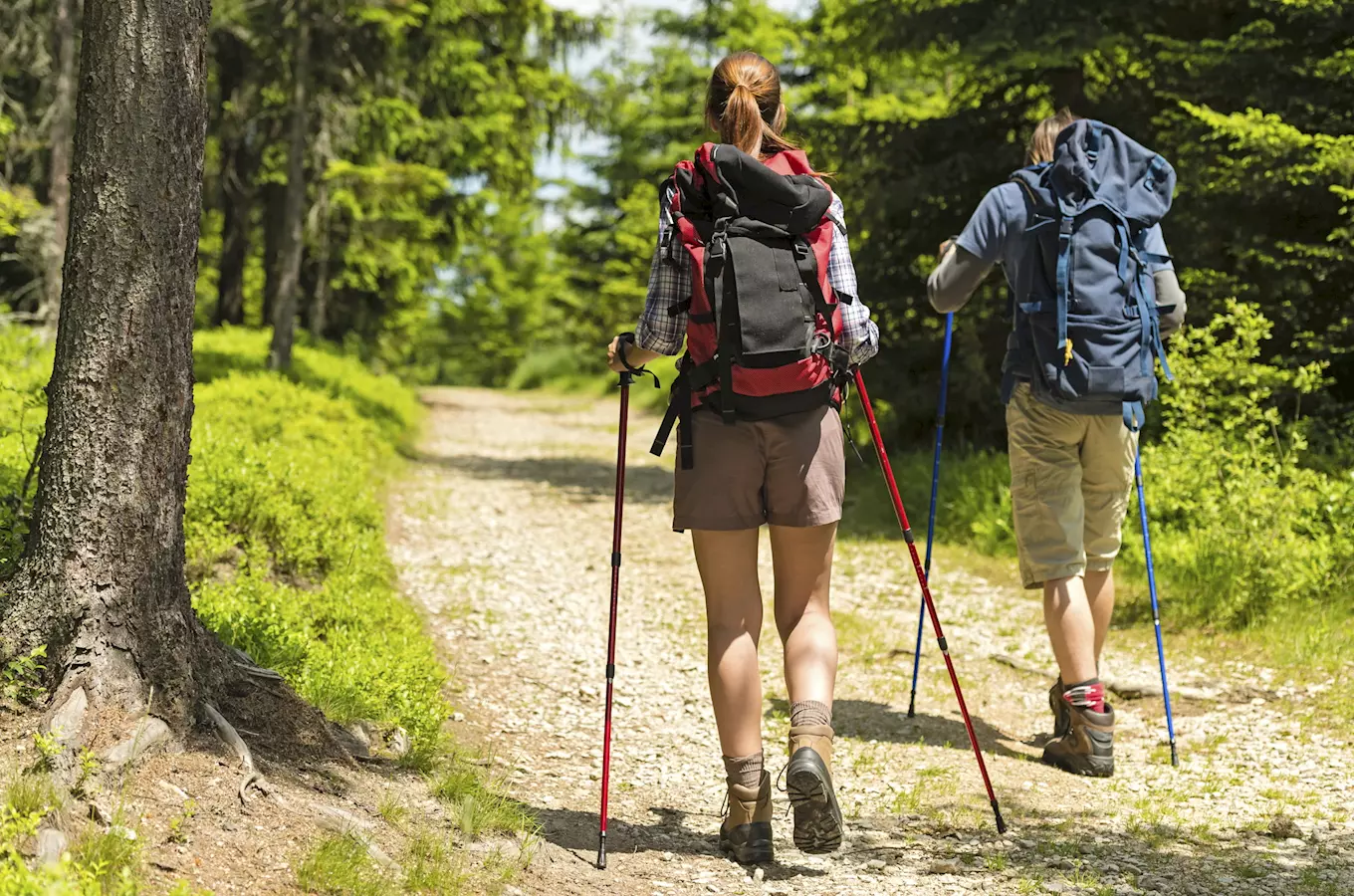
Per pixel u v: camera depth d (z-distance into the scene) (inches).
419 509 413.7
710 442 129.2
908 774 173.8
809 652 131.6
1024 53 388.8
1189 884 128.2
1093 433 183.5
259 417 394.9
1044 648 254.5
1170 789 165.5
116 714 117.7
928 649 252.4
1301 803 156.4
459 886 112.4
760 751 133.7
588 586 311.3
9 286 663.8
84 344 120.4
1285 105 374.6
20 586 120.4
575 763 176.9
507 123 915.4
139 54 120.8
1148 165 183.3
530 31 877.8
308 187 769.6
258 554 238.5
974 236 181.9
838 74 753.6
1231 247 374.0
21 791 101.7
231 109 789.2
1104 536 190.1
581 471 575.2
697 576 327.3
